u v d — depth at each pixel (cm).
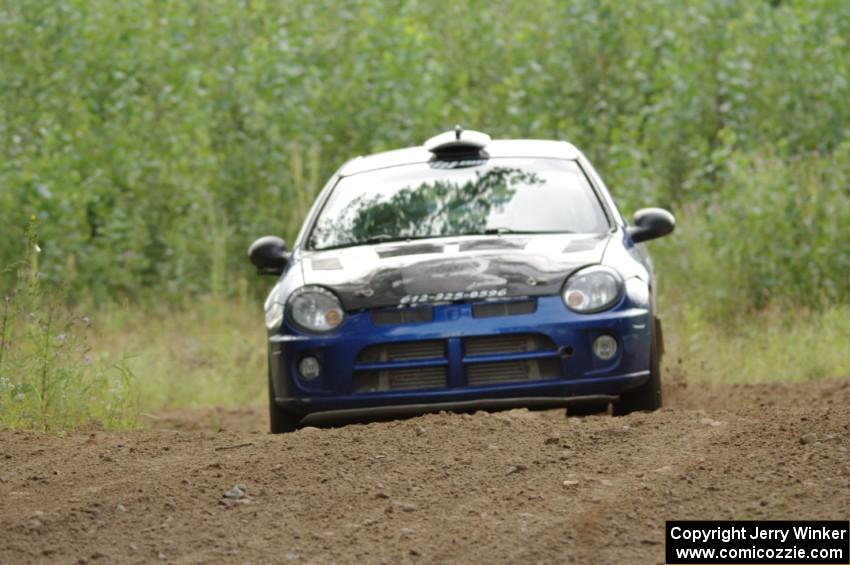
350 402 2650
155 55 6869
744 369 4200
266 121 6400
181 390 4522
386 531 1798
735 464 2039
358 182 3127
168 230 6353
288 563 1678
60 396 2862
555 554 1661
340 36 6888
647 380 2695
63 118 6631
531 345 2623
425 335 2619
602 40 7100
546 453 2184
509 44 7288
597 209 2967
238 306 5903
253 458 2244
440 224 2930
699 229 5325
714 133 6625
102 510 1939
